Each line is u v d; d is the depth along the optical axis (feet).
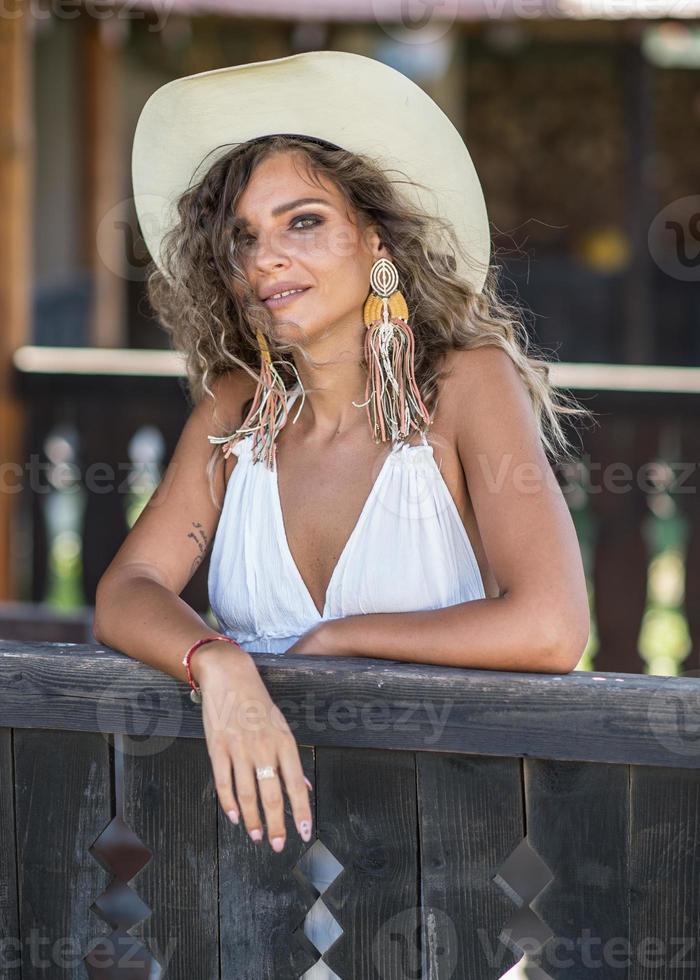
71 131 32.24
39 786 5.32
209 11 20.97
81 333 32.60
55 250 32.76
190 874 5.16
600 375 13.76
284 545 6.19
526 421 5.84
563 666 5.14
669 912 4.68
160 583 5.93
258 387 6.43
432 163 6.37
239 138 6.46
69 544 20.34
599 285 32.42
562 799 4.76
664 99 34.91
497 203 37.17
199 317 6.67
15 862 5.37
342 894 4.99
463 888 4.87
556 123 36.65
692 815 4.63
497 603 5.22
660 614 17.60
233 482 6.45
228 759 4.79
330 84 6.16
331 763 4.96
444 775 4.86
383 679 4.84
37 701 5.23
